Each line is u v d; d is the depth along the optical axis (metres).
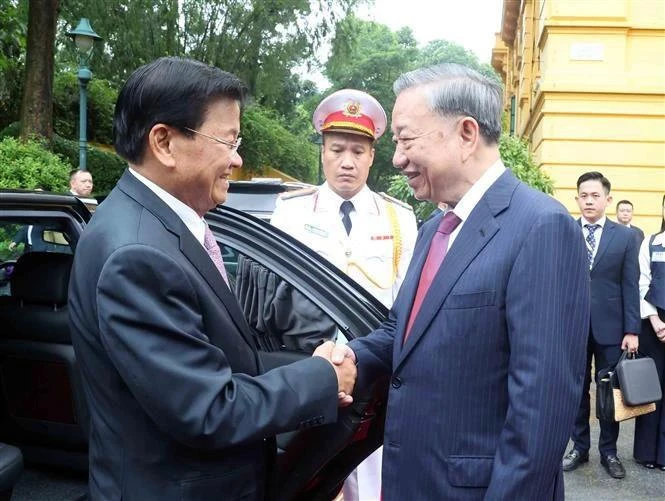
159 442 1.41
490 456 1.55
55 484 2.56
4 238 2.76
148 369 1.32
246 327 1.56
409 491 1.64
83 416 2.50
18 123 15.00
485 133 1.65
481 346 1.55
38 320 2.54
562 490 1.62
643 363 2.44
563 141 8.16
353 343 1.89
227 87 1.48
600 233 4.50
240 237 2.14
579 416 4.52
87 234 1.44
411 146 1.66
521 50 15.49
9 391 2.65
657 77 8.05
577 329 1.49
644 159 8.05
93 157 16.81
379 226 3.05
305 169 29.11
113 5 16.92
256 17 19.25
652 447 4.49
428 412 1.61
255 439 1.43
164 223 1.44
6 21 12.57
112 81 18.86
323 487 2.07
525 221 1.54
